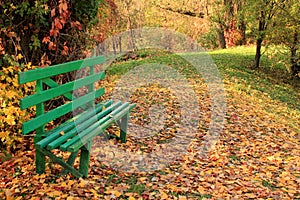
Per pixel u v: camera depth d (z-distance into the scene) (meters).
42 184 3.66
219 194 3.79
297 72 13.33
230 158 4.91
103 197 3.53
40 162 3.85
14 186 3.62
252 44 20.56
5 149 4.55
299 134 6.70
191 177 4.18
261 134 6.20
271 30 12.30
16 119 4.63
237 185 4.03
